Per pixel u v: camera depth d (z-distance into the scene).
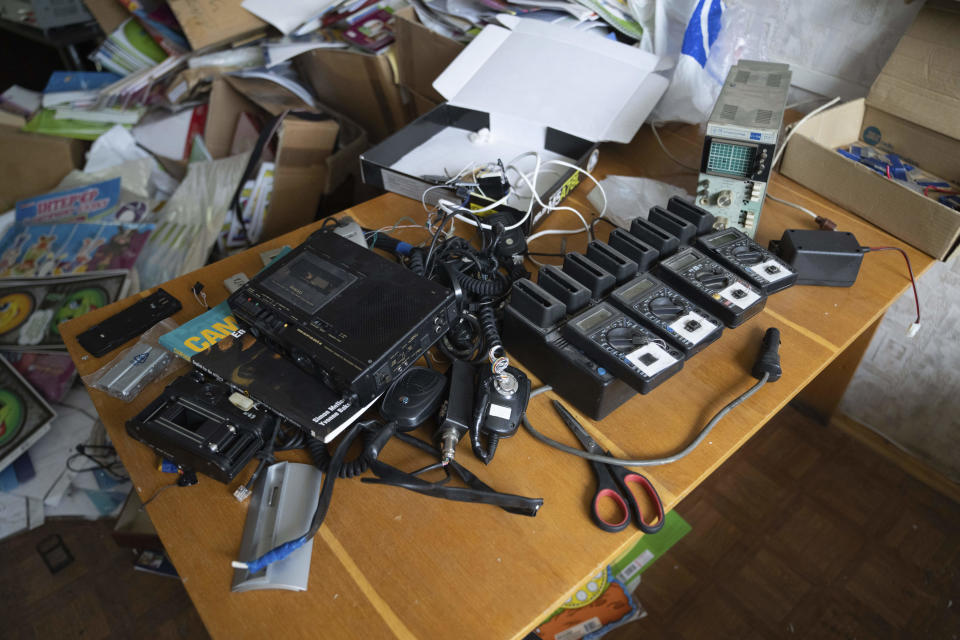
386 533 0.79
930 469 1.70
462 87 1.41
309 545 0.77
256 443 0.85
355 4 1.83
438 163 1.35
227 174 1.78
